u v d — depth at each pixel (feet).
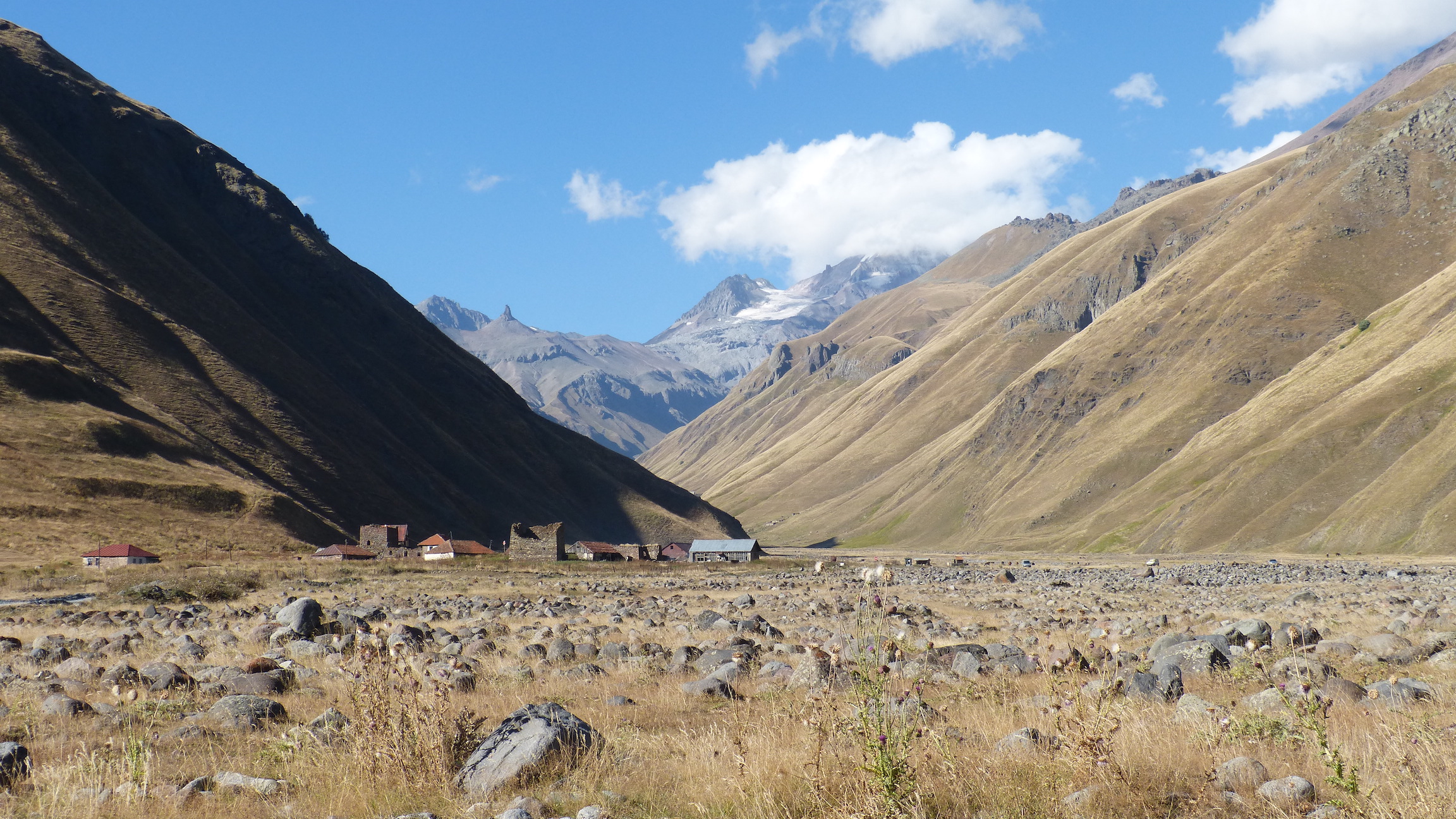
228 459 462.19
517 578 287.69
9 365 417.08
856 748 29.91
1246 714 38.09
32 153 647.15
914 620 112.47
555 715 36.94
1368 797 25.98
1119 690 35.65
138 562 281.33
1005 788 27.71
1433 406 539.29
